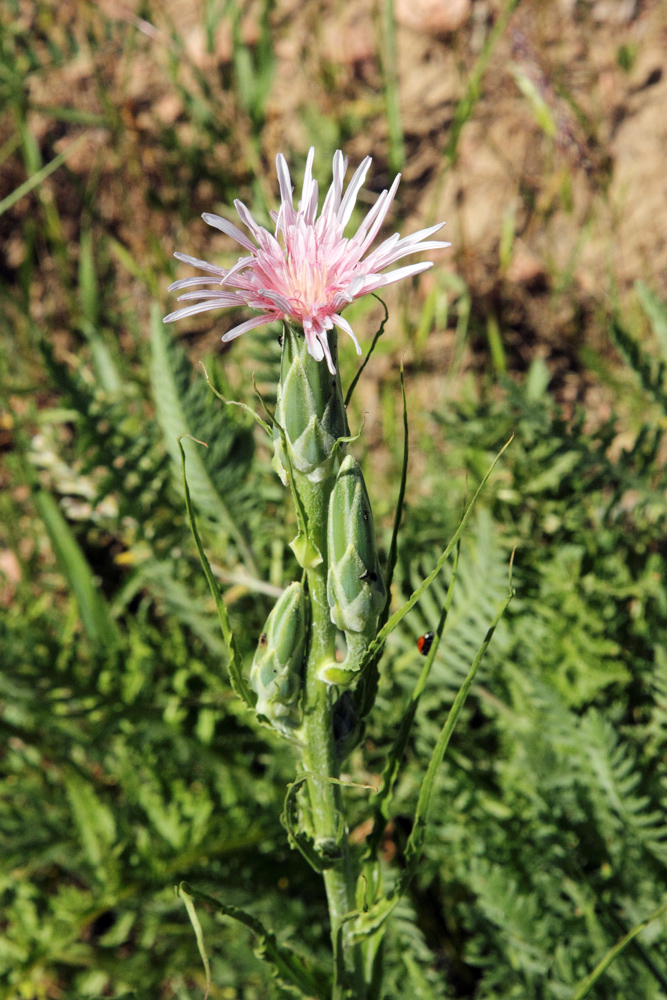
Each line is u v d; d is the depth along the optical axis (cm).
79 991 47
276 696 33
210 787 51
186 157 76
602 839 44
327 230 32
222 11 72
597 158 69
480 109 79
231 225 32
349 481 32
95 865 47
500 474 54
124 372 65
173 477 52
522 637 48
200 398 48
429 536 53
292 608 33
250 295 32
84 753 55
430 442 58
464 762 47
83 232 79
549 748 44
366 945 37
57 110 72
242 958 44
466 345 72
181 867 47
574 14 79
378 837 36
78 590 54
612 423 51
